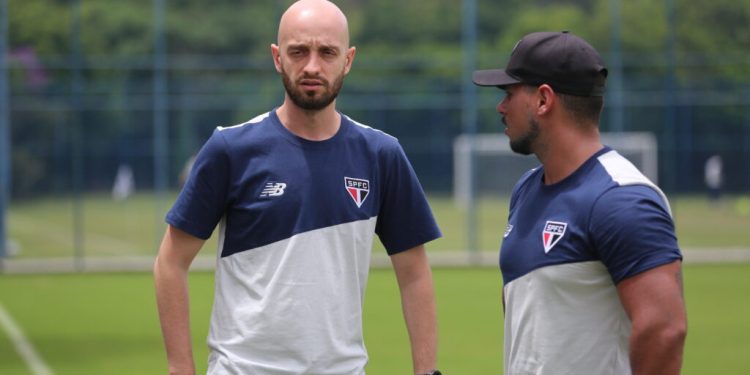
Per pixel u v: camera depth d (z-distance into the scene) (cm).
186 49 10181
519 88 1341
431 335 1636
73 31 7481
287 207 1495
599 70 1306
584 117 1316
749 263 7319
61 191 9788
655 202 1247
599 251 1259
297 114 1515
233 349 1505
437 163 9731
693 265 7244
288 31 1469
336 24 1471
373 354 3944
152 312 5144
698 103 9450
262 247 1501
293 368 1488
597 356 1284
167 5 10200
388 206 1596
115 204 9981
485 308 5241
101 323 4784
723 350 3950
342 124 1552
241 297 1512
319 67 1461
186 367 1542
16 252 8256
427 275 1644
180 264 1547
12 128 9494
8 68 8912
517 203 1400
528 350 1327
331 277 1509
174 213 1525
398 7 10931
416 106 9675
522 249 1334
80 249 7394
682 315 1215
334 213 1512
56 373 3566
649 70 9600
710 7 9544
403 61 10344
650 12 9675
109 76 9756
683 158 9762
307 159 1511
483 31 11169
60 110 9269
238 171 1508
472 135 7694
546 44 1321
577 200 1284
